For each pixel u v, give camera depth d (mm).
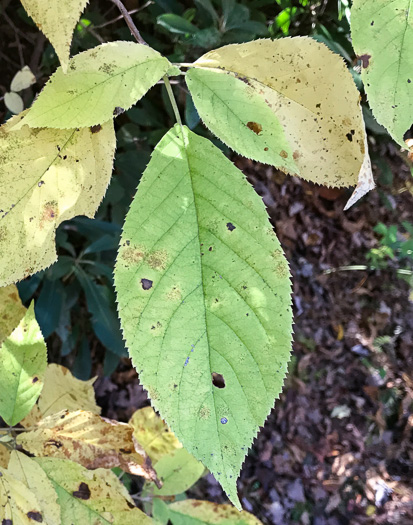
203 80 144
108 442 217
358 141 143
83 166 144
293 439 922
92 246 461
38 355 213
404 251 970
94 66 136
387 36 131
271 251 131
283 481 896
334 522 900
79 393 281
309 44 142
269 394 126
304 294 962
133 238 129
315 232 962
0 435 209
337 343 982
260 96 143
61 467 207
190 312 129
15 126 131
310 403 948
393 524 922
